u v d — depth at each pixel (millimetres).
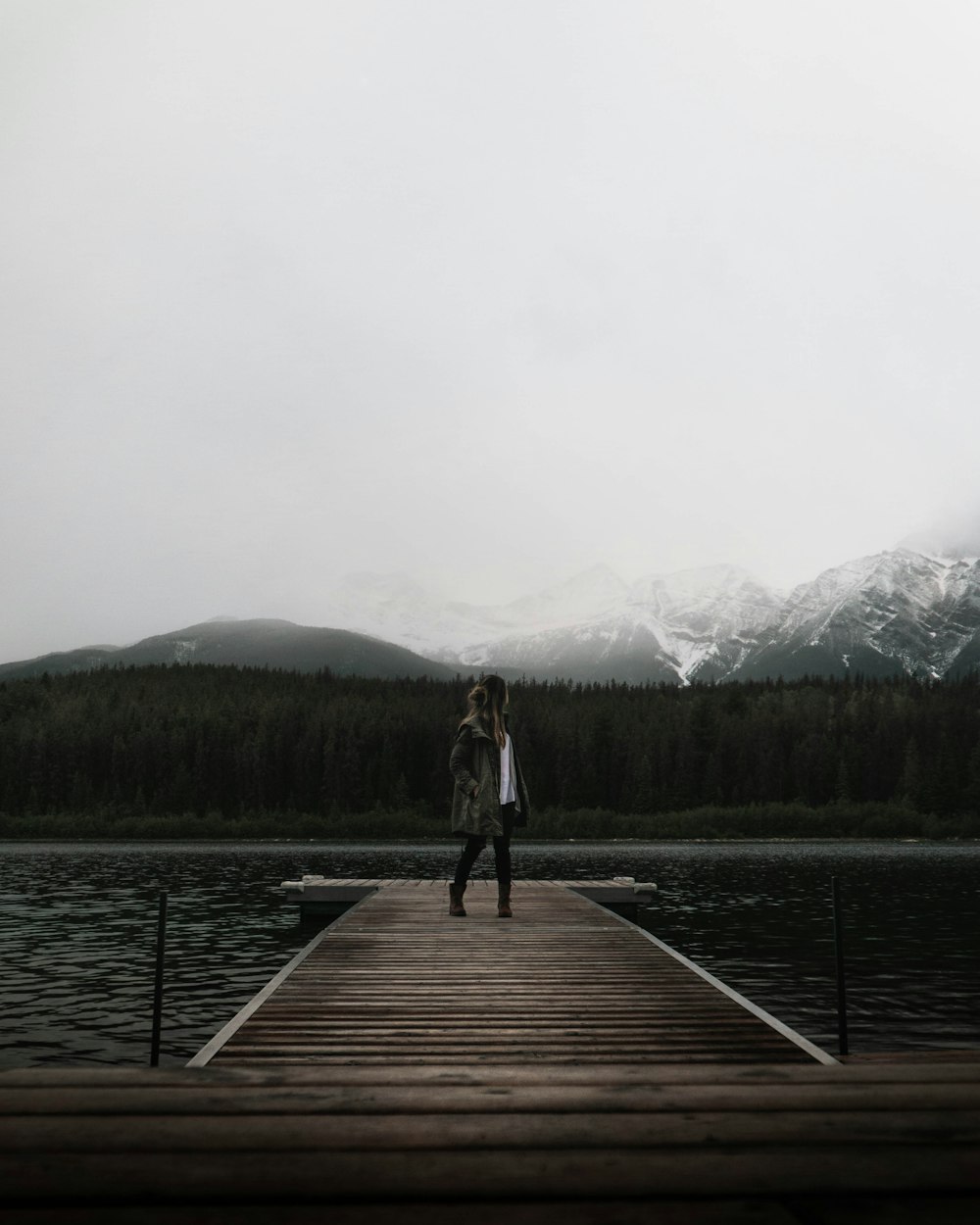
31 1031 11617
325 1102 3379
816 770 119562
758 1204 2559
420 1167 2758
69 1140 2973
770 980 15266
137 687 149500
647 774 117875
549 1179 2674
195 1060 5746
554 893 16422
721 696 156000
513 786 12078
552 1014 7090
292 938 20672
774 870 49312
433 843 99875
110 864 55719
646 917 25234
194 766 116312
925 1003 13320
